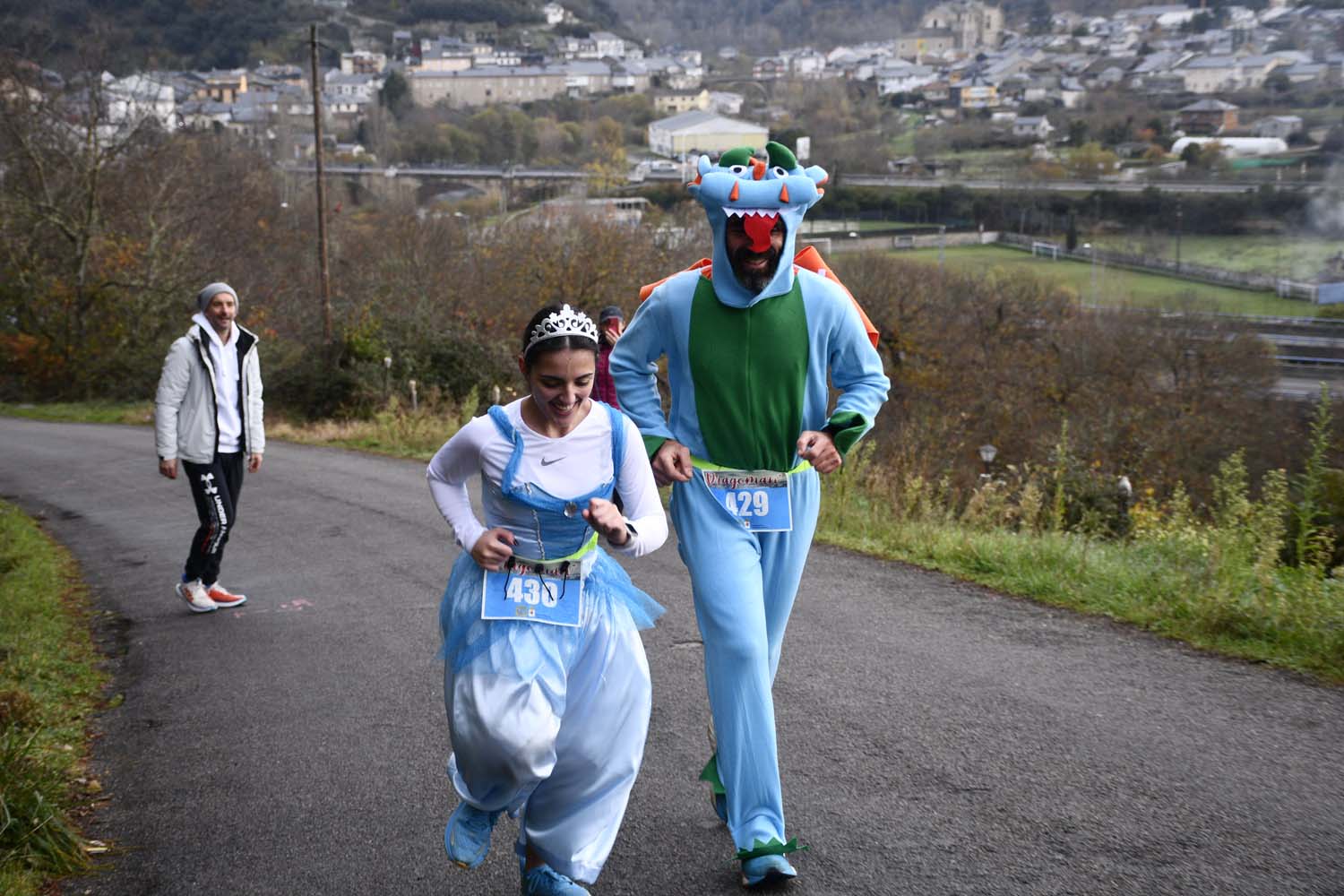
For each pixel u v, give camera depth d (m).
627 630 3.74
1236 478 7.94
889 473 11.28
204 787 4.98
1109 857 3.93
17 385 38.78
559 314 3.51
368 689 6.13
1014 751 4.83
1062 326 44.00
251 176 58.00
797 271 4.20
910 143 174.62
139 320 39.28
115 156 39.12
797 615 6.98
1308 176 118.31
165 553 10.16
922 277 48.22
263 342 35.41
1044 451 28.19
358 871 4.18
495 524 3.69
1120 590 6.95
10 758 4.77
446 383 27.25
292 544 10.23
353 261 47.22
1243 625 6.11
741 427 4.13
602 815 3.68
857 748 4.94
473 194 126.81
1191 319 43.25
